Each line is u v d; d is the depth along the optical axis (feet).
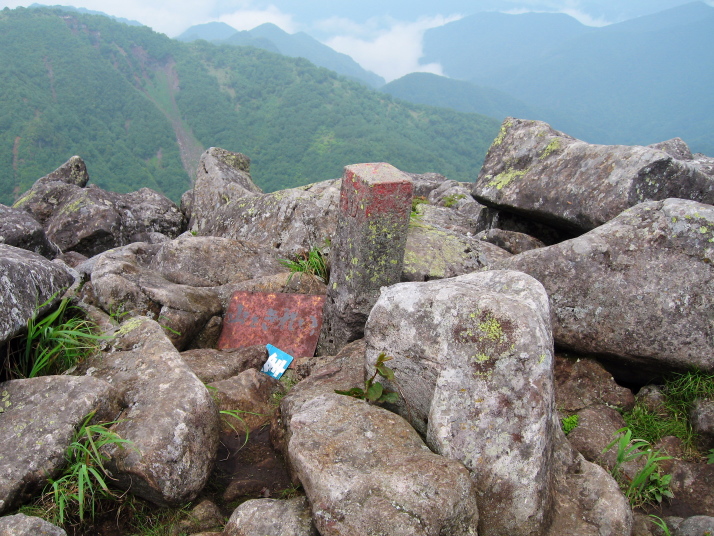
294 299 19.66
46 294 13.91
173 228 39.11
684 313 13.66
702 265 13.69
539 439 9.80
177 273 21.77
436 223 29.32
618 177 18.48
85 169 44.50
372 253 15.94
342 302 17.07
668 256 14.14
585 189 19.43
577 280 14.97
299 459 10.03
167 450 10.75
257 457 13.23
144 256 25.35
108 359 13.61
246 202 28.86
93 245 34.22
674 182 17.78
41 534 9.20
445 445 10.22
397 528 8.58
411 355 11.39
